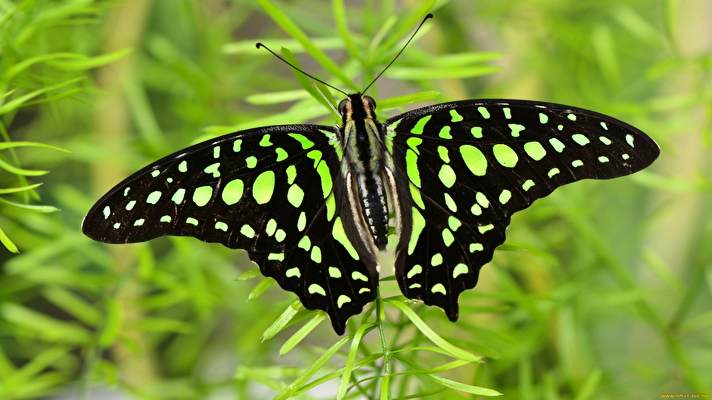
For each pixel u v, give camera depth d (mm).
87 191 499
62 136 493
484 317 463
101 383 447
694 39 491
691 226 499
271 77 482
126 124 479
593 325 494
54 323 453
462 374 457
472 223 413
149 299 458
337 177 417
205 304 468
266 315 467
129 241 403
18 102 406
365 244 412
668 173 500
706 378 472
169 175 408
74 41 456
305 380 390
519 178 413
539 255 411
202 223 408
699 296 492
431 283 409
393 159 418
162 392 471
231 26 487
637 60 503
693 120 488
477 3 486
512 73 496
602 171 409
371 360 393
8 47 415
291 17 438
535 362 481
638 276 500
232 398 490
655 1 495
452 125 419
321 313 402
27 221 454
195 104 475
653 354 485
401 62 435
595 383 441
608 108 461
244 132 411
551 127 412
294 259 409
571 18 505
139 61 485
